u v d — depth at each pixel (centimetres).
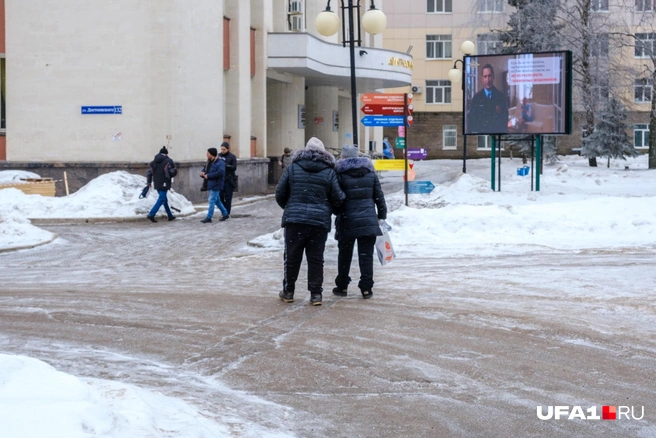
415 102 6838
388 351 812
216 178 2261
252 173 3384
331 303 1069
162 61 2714
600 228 1719
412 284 1198
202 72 2911
